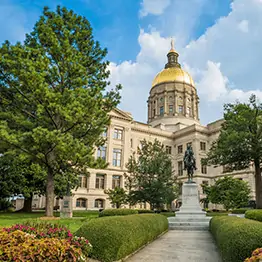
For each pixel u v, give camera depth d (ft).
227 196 111.14
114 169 166.50
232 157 101.50
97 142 76.48
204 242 37.55
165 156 100.94
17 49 58.39
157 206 96.27
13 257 15.06
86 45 73.00
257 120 95.86
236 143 95.50
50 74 62.64
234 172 167.12
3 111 65.57
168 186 95.50
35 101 61.36
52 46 63.98
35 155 61.98
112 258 22.61
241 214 78.38
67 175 99.30
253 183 154.30
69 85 65.41
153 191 92.63
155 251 30.37
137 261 25.23
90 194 155.84
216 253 29.35
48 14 72.90
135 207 147.13
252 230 19.62
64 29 68.54
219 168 178.29
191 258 26.71
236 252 18.80
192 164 77.00
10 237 16.99
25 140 58.70
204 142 191.31
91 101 59.88
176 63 258.98
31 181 97.91
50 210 63.93
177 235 46.11
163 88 233.96
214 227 38.63
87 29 74.95
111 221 26.43
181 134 199.31
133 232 27.63
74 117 58.95
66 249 17.21
